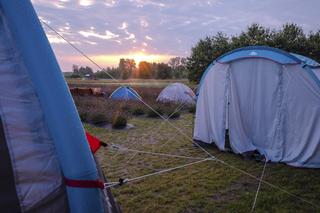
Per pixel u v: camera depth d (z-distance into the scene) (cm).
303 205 387
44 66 153
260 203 389
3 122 151
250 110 618
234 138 634
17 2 150
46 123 158
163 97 1530
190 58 2622
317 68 646
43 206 155
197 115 717
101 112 1059
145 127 951
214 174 502
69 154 156
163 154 596
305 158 538
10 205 149
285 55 574
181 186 449
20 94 155
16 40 155
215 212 369
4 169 149
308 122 543
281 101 577
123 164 560
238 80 630
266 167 538
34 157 155
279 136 577
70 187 157
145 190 432
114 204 237
